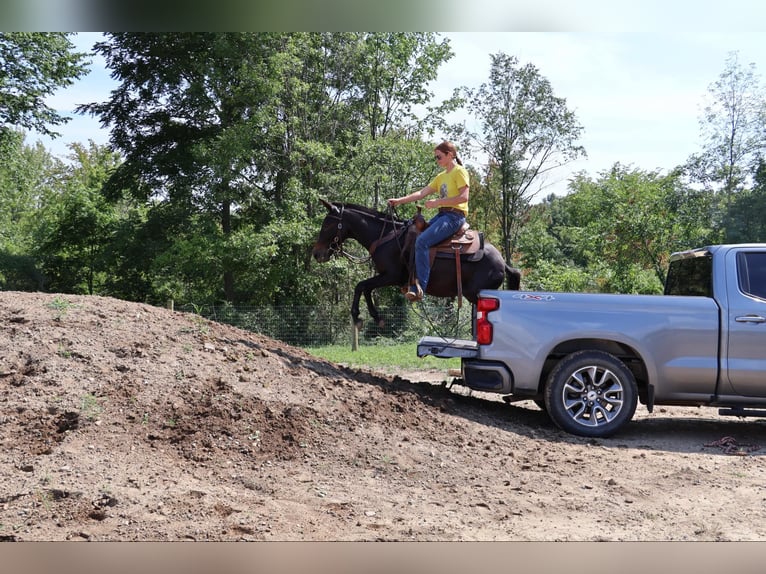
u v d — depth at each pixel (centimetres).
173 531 413
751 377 731
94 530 408
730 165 2562
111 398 591
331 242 934
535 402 907
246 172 2809
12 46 2845
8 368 612
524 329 749
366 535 427
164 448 546
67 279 3675
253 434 582
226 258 2705
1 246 3916
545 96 3906
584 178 3956
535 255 4412
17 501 438
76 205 3503
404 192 2959
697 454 687
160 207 3108
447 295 904
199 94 2767
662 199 2630
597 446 702
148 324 747
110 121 3102
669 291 884
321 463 562
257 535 416
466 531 443
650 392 741
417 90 3381
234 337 791
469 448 639
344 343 2134
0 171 3438
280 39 2770
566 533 446
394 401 713
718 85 2525
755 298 742
